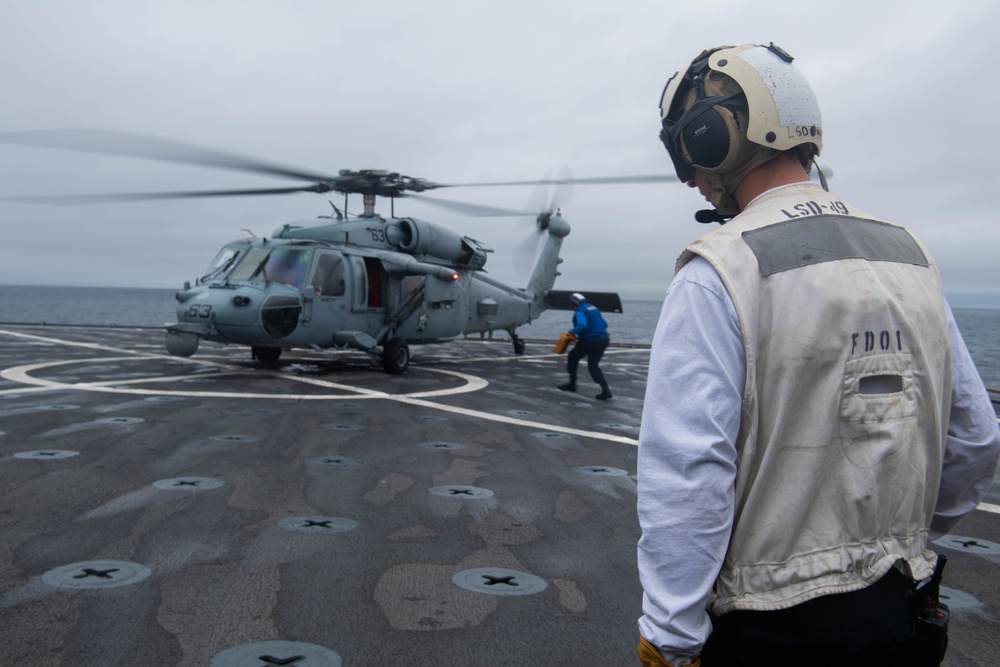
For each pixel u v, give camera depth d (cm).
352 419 883
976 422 174
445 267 1664
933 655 154
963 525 543
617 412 1052
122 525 456
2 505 489
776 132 169
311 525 473
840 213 171
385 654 305
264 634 318
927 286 173
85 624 319
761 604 153
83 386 1071
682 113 191
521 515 516
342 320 1397
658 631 144
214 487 553
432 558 422
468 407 1023
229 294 1303
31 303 18100
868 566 155
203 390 1078
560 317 16525
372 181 1495
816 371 155
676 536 143
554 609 357
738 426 153
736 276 155
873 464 155
